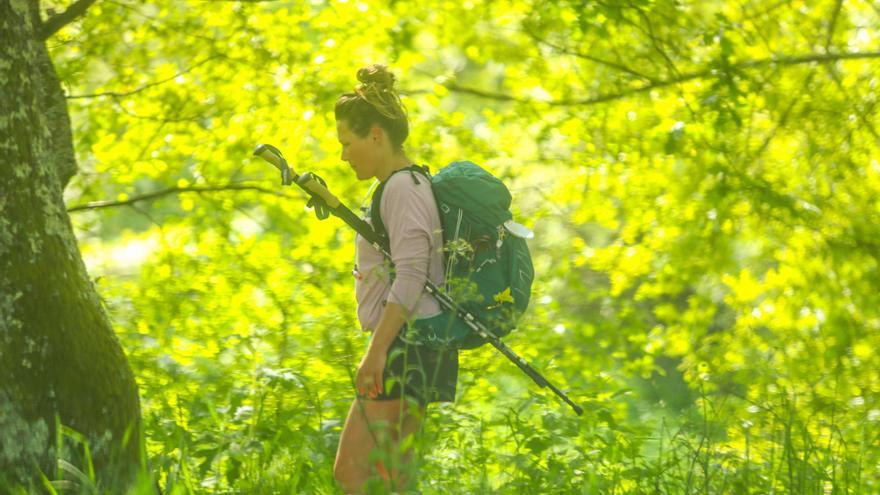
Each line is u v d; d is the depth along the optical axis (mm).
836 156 12039
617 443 7598
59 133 7828
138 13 11797
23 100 5895
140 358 9594
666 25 11766
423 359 6152
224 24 12031
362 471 6152
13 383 5598
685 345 12086
